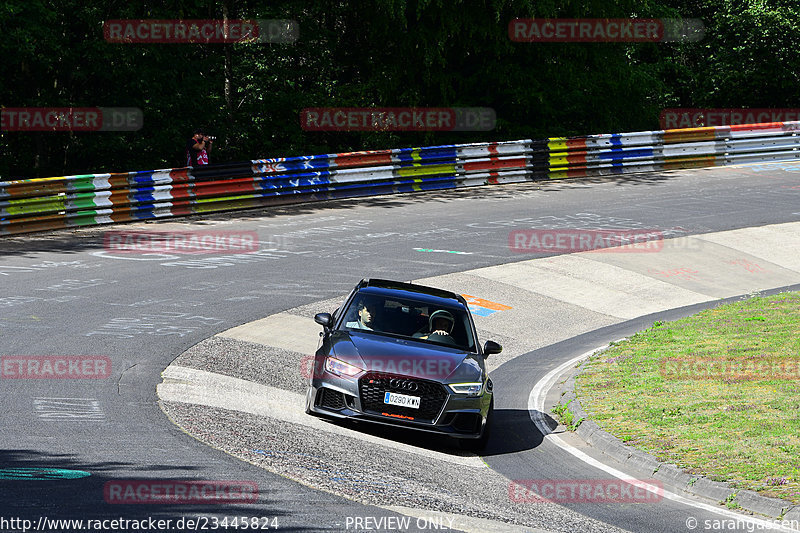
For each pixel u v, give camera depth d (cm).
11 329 4494
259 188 8481
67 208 7231
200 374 4116
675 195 9656
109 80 9931
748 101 16450
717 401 4034
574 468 3344
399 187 9469
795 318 5644
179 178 7938
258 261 6575
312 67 11538
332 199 9025
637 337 5388
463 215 8525
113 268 6081
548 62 12075
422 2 10575
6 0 8494
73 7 9312
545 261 7075
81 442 2873
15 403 3312
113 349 4328
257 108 11062
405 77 11731
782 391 4159
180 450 2884
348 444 3275
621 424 3769
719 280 6975
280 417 3550
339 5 11438
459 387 3428
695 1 16488
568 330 5769
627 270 7012
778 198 9588
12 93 9762
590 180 10481
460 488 2897
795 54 15688
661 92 15050
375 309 3847
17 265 5975
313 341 4991
